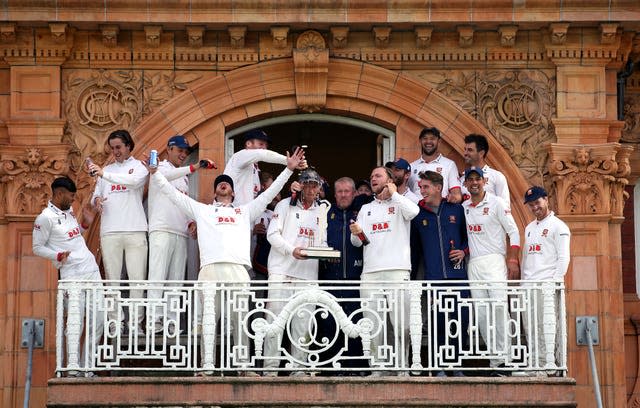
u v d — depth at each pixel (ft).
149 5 78.13
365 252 74.54
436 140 77.82
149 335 72.59
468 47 79.71
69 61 79.36
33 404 76.95
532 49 79.77
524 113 79.46
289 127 98.37
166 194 74.23
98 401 71.20
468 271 75.36
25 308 77.51
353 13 78.38
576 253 78.28
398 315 73.20
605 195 78.43
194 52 79.56
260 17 78.43
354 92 79.71
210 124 79.77
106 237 76.54
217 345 77.56
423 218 75.56
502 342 73.92
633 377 80.38
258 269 77.77
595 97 79.25
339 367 72.33
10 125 78.43
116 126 79.15
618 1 78.07
